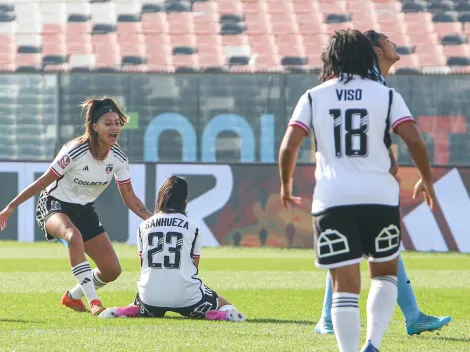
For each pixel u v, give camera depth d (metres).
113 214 61.38
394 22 79.00
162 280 26.38
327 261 17.69
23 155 70.00
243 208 61.12
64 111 69.56
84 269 28.22
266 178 61.03
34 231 62.88
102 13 80.44
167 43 77.56
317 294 36.19
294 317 28.55
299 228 60.75
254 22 79.44
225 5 80.88
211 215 61.34
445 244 60.31
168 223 26.59
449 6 79.75
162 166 61.16
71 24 79.62
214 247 61.16
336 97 17.95
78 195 29.25
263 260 53.69
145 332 23.52
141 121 69.38
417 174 60.38
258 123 68.75
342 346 17.59
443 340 23.20
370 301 18.22
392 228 17.78
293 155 18.06
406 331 24.28
